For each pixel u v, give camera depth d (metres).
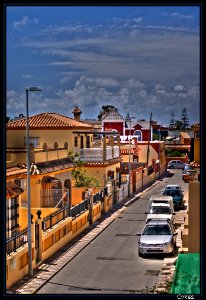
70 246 34.56
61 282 26.09
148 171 77.44
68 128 50.31
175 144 96.25
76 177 51.00
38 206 38.50
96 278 26.69
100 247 34.44
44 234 30.34
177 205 50.59
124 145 76.62
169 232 32.19
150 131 87.69
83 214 40.25
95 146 62.81
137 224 43.16
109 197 51.50
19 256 26.23
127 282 25.78
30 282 25.97
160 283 25.02
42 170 39.09
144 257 31.23
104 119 89.94
